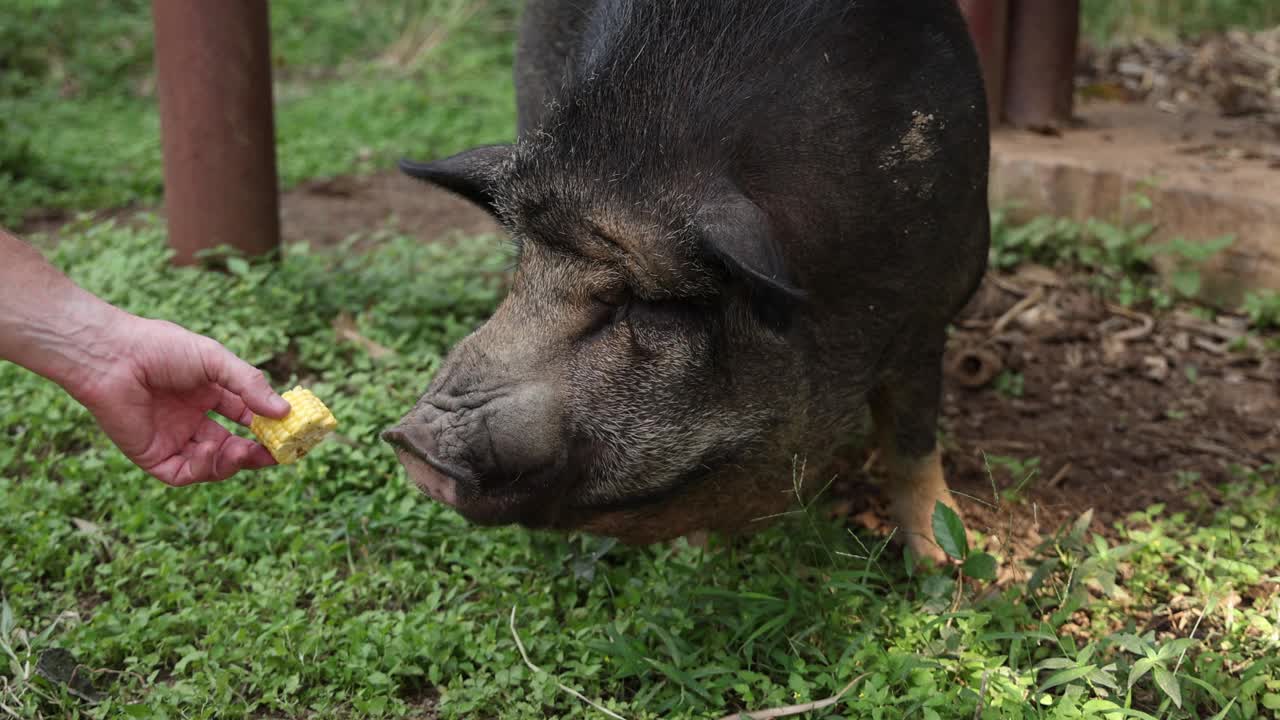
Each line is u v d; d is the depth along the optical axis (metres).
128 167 2.71
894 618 1.16
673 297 1.04
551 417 1.04
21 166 2.56
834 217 1.12
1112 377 1.73
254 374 0.99
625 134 1.06
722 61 1.10
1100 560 1.19
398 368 1.61
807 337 1.14
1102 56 3.13
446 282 1.90
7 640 1.13
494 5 4.25
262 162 1.83
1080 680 1.09
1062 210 2.05
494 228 2.37
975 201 1.24
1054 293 1.92
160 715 1.06
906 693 1.07
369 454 1.41
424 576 1.23
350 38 4.08
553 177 1.06
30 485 1.34
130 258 1.83
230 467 1.04
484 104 3.47
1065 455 1.54
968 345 1.80
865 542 1.34
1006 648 1.15
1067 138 2.26
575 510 1.09
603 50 1.12
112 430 1.00
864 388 1.21
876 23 1.15
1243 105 2.58
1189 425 1.60
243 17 1.76
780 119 1.10
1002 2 2.22
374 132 3.09
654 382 1.06
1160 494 1.45
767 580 1.18
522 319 1.07
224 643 1.14
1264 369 1.71
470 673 1.11
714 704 1.08
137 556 1.24
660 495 1.10
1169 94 2.77
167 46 1.76
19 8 3.59
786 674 1.12
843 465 1.49
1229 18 3.48
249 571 1.24
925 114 1.17
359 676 1.10
